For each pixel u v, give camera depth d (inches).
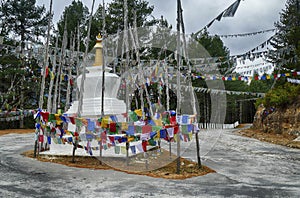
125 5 428.8
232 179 303.6
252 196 238.7
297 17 998.4
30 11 1222.9
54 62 510.3
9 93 1021.8
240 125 1728.6
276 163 421.7
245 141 775.1
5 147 561.3
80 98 412.5
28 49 645.3
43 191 246.1
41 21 1237.7
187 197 232.2
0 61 1002.7
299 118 834.8
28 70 994.7
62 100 1106.1
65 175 307.3
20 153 466.9
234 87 1411.2
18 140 722.8
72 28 1090.7
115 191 247.0
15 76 1060.5
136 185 267.4
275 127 965.8
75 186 263.1
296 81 718.5
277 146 657.6
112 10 960.9
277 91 988.6
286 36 944.9
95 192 243.6
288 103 932.6
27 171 326.3
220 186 271.0
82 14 1187.3
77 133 358.9
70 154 420.2
